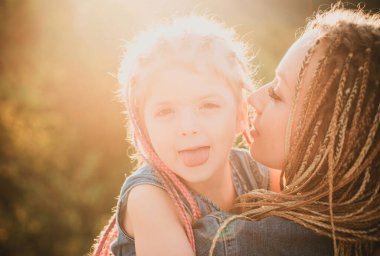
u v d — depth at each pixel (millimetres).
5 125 5574
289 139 1423
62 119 5504
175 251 1355
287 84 1452
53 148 5488
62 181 5402
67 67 5473
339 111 1326
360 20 1464
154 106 1454
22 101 5602
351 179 1303
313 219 1347
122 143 5336
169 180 1469
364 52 1329
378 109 1293
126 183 1485
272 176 1688
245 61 1640
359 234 1343
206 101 1438
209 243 1380
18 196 5473
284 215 1384
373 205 1324
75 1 5379
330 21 1456
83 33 5293
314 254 1389
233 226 1380
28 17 5613
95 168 5336
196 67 1443
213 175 1546
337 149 1313
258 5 4711
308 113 1367
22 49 5676
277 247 1380
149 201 1421
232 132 1479
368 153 1311
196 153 1432
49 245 5352
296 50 1466
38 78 5602
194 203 1458
